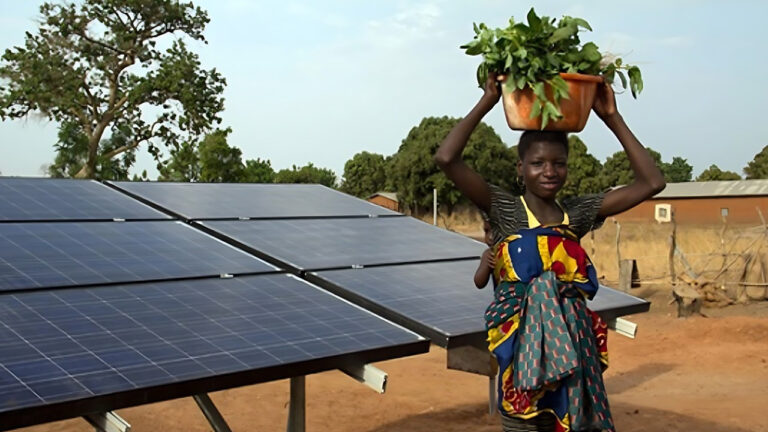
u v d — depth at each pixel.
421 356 12.77
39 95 38.03
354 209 9.32
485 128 55.06
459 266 6.95
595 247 25.06
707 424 8.33
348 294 5.55
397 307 5.29
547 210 3.38
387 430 8.50
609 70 3.32
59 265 5.34
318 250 6.84
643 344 13.23
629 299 6.42
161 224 6.95
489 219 3.46
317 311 5.01
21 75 38.22
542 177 3.27
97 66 39.22
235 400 9.69
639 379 11.07
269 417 8.95
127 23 39.94
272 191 9.83
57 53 38.44
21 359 3.71
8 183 7.76
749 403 9.23
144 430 8.33
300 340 4.39
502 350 3.26
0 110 38.19
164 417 8.82
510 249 3.32
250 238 6.96
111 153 40.41
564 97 3.11
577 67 3.24
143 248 6.05
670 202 59.69
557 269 3.26
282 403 9.59
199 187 9.43
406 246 7.54
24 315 4.32
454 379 11.08
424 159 55.41
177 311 4.70
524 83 3.11
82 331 4.18
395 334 4.71
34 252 5.57
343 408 9.41
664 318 15.63
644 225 44.19
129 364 3.79
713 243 23.69
